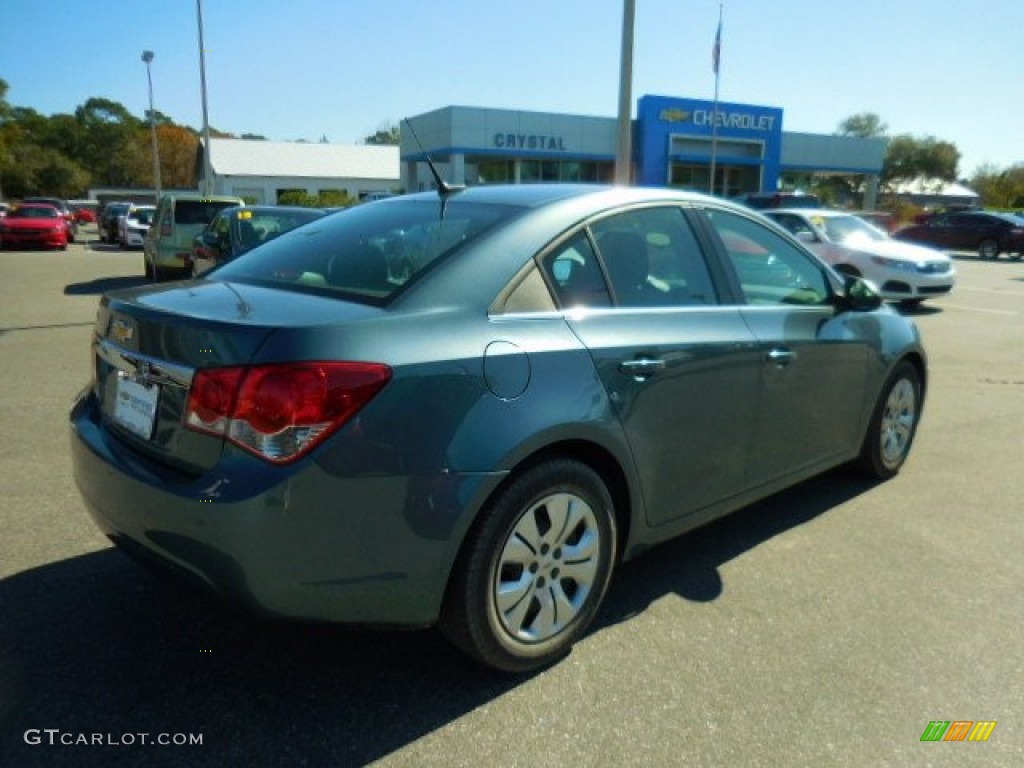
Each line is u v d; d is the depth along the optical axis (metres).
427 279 2.61
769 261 3.77
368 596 2.35
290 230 3.70
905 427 4.77
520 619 2.67
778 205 24.77
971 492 4.59
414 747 2.39
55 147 111.38
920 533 4.02
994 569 3.63
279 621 2.31
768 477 3.68
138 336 2.59
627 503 3.01
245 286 2.93
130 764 2.28
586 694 2.66
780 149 41.72
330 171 62.25
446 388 2.41
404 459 2.32
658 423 3.01
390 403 2.31
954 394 7.09
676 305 3.21
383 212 3.40
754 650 2.94
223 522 2.20
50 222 26.03
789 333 3.62
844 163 45.72
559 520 2.72
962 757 2.40
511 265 2.75
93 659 2.78
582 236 2.99
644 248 3.19
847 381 4.08
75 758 2.30
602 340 2.83
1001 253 26.36
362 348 2.32
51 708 2.52
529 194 3.21
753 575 3.54
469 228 2.89
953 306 13.57
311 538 2.23
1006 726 2.55
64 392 6.51
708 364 3.19
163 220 15.18
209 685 2.65
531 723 2.51
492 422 2.47
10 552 3.56
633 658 2.87
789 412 3.70
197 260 11.51
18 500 4.15
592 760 2.36
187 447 2.37
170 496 2.31
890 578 3.53
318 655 2.84
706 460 3.29
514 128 35.91
